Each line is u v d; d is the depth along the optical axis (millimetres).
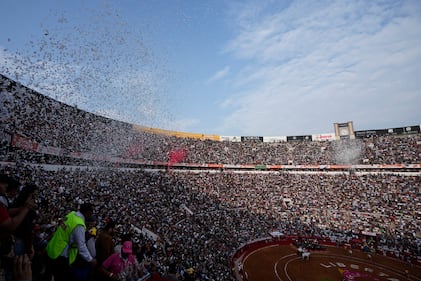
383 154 71000
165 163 63531
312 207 58688
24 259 3861
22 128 33406
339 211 56875
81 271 5242
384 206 55875
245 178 70125
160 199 42812
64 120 41031
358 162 71688
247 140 90625
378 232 50094
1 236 4180
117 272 6250
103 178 41000
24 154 32344
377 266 39312
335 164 73250
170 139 71688
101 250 6316
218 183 63906
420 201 54844
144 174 53750
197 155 73188
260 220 51531
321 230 51969
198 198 51812
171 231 33719
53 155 36938
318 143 83812
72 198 27828
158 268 19922
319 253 44031
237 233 43719
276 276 34469
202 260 29203
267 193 63438
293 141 89750
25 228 5066
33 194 4973
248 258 39844
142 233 26750
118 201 34125
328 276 35250
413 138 72688
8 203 5289
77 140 41938
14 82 33594
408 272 37219
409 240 46625
